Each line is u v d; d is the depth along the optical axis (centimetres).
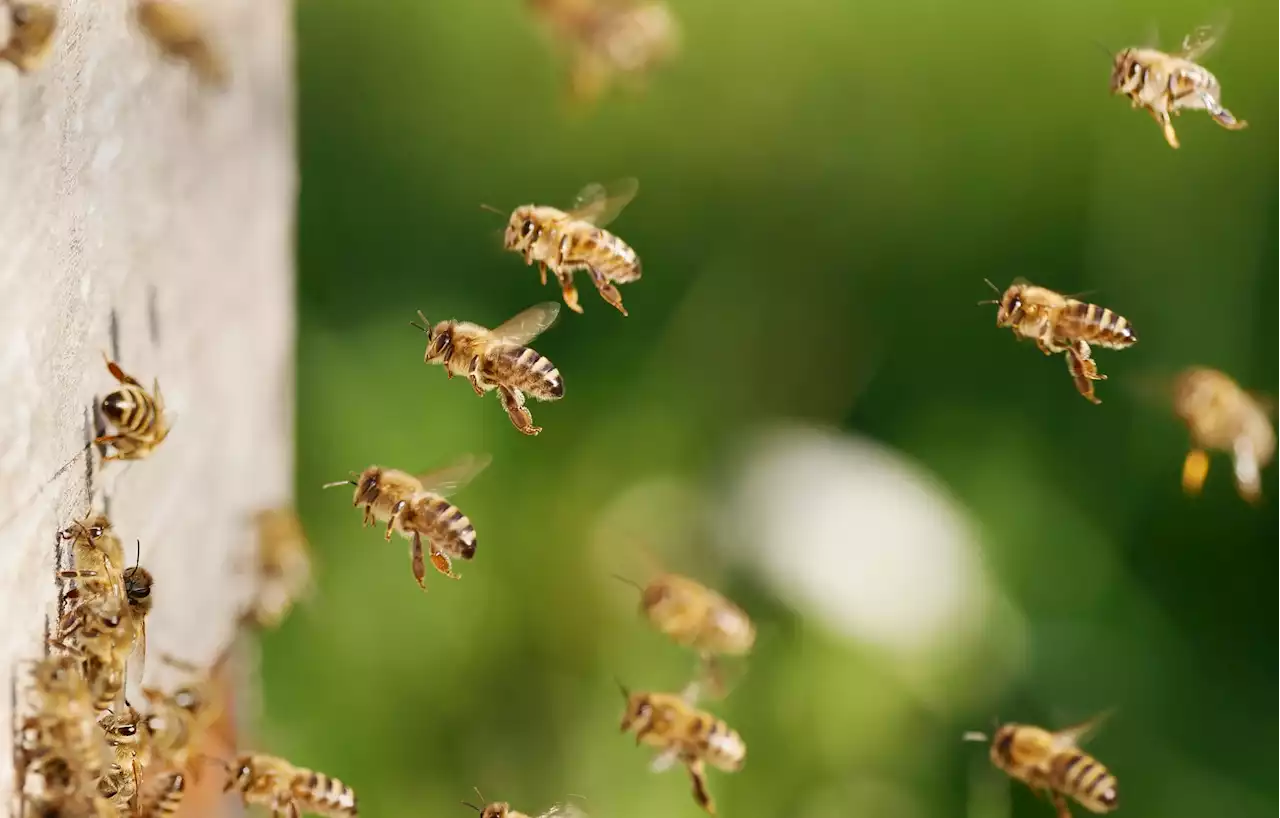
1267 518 69
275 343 54
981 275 75
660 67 76
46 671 44
